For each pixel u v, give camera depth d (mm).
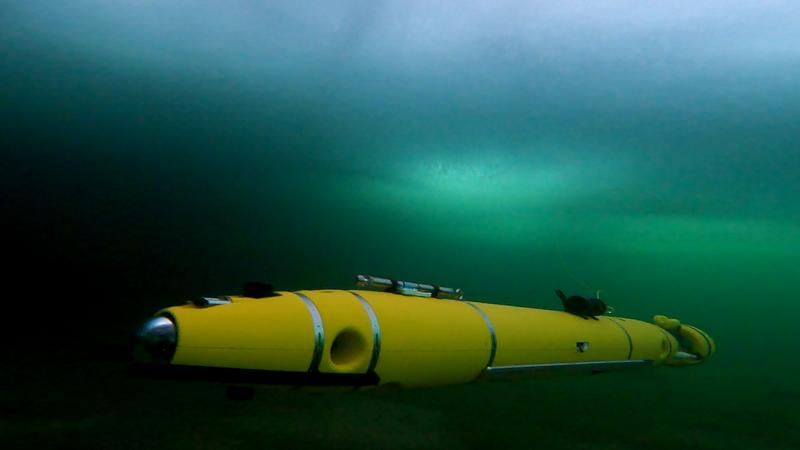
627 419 3752
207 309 1846
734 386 5445
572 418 3670
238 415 3137
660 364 4895
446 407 3691
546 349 3207
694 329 5266
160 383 3701
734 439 3439
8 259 7332
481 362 2777
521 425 3410
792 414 4281
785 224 11953
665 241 14422
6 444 2443
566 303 3988
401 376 2377
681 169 9461
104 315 6586
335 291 2430
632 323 4535
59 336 5336
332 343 2076
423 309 2617
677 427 3637
